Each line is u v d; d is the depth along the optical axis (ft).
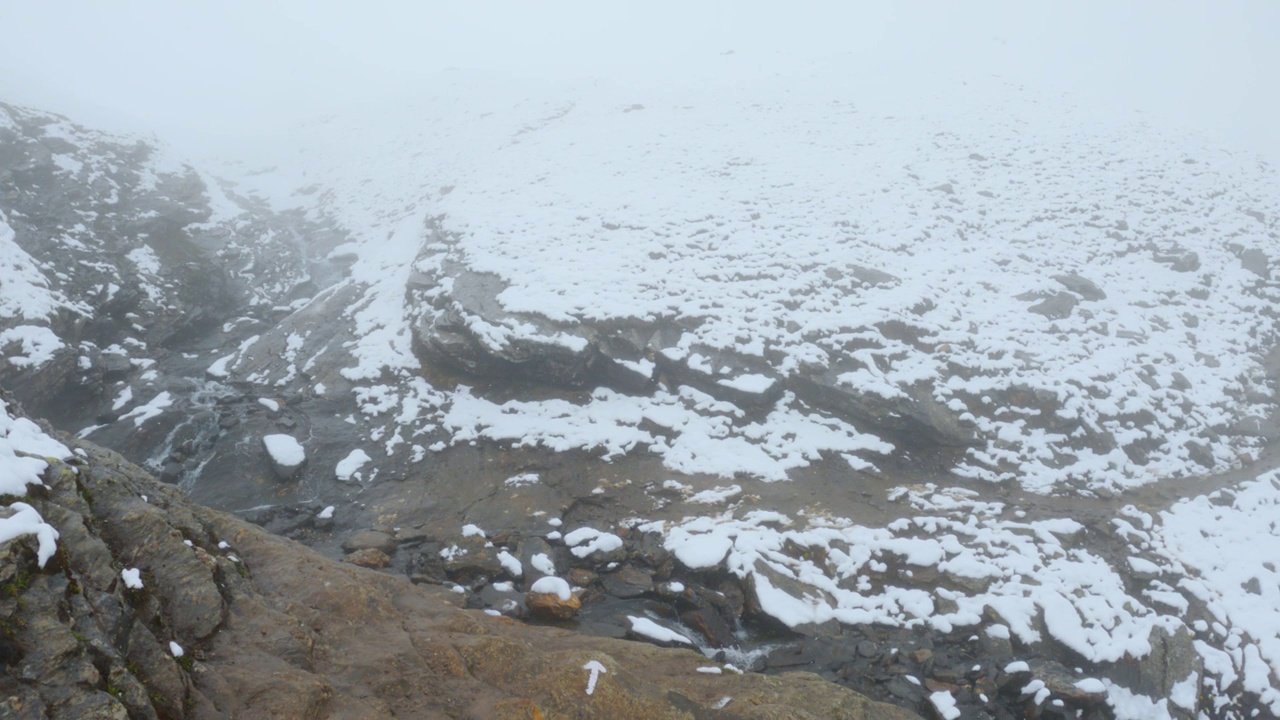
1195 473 38.14
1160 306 49.78
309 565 21.42
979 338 42.93
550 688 17.90
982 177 64.64
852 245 51.03
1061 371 41.34
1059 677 25.29
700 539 30.19
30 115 60.90
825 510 33.12
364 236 66.03
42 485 15.67
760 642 27.12
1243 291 52.75
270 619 17.92
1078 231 57.31
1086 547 31.71
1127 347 44.93
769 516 32.22
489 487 34.78
